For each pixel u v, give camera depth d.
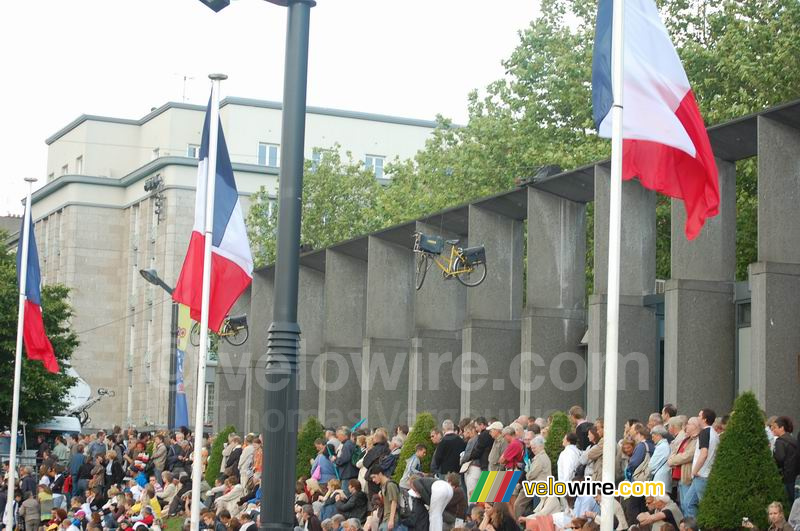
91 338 85.19
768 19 42.72
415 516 22.75
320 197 71.50
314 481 27.23
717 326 28.59
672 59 16.09
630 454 20.94
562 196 34.22
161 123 88.81
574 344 33.84
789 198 26.61
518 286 36.41
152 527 31.53
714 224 29.00
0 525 37.00
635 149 15.94
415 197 57.12
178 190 79.31
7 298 53.34
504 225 36.41
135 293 84.06
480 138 53.44
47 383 53.91
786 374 26.02
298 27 16.09
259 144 88.25
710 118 39.72
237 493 31.27
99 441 41.16
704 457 20.19
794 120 26.62
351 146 92.19
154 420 79.06
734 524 19.75
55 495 38.25
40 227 92.69
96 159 90.88
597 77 16.31
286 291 15.51
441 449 24.67
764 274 26.11
